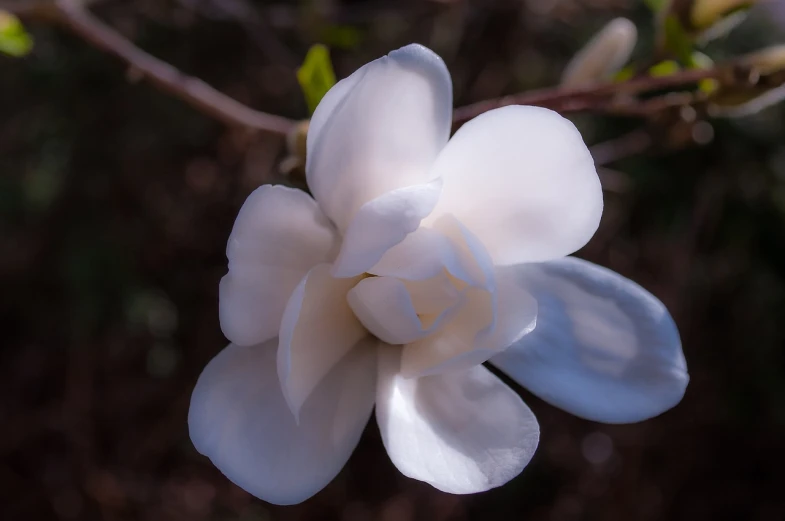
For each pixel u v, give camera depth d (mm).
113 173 667
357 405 313
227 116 408
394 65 291
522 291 311
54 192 650
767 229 666
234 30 667
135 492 708
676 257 650
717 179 639
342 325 314
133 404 716
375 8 656
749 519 729
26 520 707
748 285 694
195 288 708
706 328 710
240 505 715
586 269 318
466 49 675
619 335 316
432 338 310
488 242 312
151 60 415
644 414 311
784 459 718
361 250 293
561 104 367
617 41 374
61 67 636
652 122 385
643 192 650
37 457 713
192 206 697
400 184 306
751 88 350
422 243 300
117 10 621
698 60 372
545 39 691
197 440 296
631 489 715
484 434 310
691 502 732
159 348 697
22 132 657
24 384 719
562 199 305
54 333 703
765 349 698
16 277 688
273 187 290
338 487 717
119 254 660
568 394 314
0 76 645
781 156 641
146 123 659
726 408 714
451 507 721
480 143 302
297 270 304
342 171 301
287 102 685
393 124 299
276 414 303
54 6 409
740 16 366
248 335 296
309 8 525
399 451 303
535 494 731
